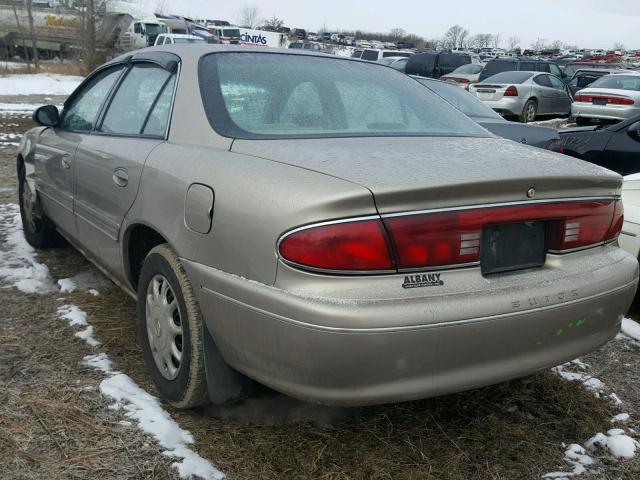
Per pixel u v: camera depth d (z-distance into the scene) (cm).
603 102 1532
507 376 232
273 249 216
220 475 239
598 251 266
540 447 270
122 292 422
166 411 281
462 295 219
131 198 302
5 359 321
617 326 269
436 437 273
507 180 227
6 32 3117
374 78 338
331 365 207
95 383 299
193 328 258
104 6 2867
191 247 253
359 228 208
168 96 312
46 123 436
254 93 293
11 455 245
